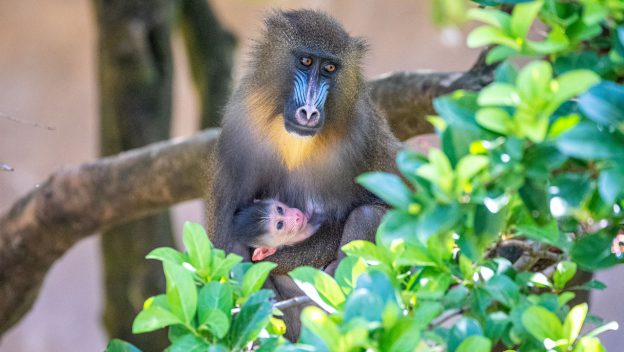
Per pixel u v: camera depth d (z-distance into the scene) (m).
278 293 11.04
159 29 16.72
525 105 4.92
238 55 18.45
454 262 6.23
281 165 10.80
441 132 5.24
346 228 10.47
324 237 11.00
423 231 4.88
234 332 5.92
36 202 13.99
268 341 5.97
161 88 16.73
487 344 5.26
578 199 5.14
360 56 10.72
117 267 16.47
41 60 34.72
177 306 5.94
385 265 6.23
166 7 16.77
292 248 11.00
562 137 4.69
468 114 5.18
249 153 10.83
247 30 33.69
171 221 16.98
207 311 5.96
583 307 5.95
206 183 11.66
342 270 6.29
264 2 25.30
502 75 5.33
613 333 28.59
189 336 5.89
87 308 34.06
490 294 5.86
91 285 34.22
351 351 5.13
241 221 10.95
